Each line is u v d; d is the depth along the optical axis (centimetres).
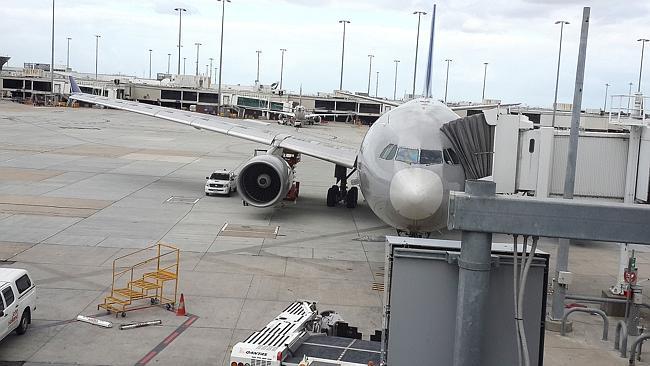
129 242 2181
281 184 2591
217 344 1345
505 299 643
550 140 1579
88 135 6212
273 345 1038
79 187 3225
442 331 636
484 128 1598
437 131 1781
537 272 653
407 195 1599
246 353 1005
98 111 10419
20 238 2166
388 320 675
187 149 5453
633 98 1684
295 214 2847
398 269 637
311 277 1878
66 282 1720
